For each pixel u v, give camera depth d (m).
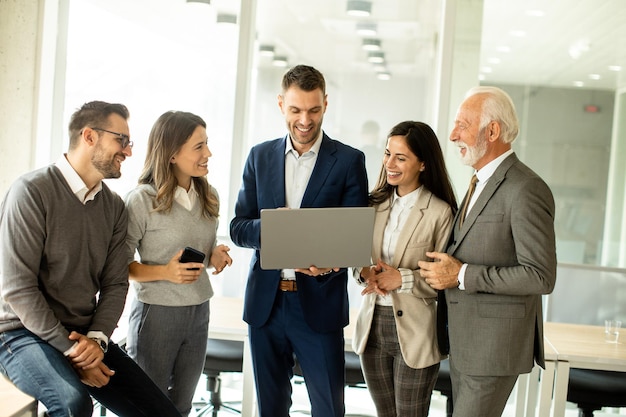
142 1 4.00
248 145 4.04
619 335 3.24
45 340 2.18
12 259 2.16
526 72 3.81
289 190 2.48
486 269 2.16
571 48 3.78
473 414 2.23
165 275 2.38
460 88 3.84
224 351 3.26
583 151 3.81
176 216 2.50
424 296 2.46
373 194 2.62
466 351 2.24
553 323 3.46
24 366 2.13
